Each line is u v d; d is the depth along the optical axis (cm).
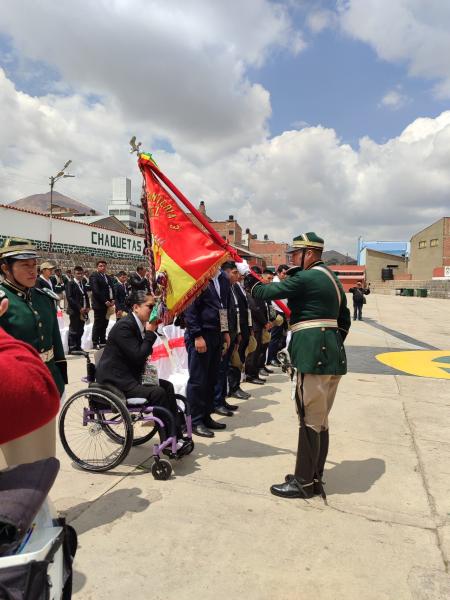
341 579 248
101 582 242
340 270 5812
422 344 1184
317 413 330
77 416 484
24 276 307
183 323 466
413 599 234
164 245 414
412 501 335
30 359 138
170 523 299
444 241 5431
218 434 470
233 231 6800
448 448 438
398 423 511
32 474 132
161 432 369
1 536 120
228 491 344
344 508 322
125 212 7381
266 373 778
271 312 726
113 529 290
